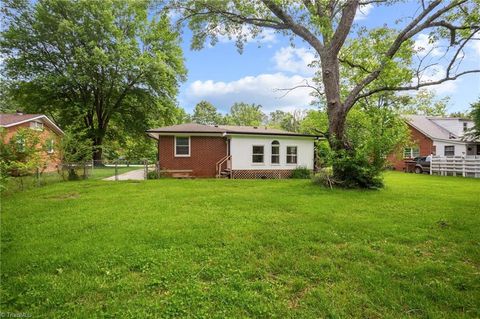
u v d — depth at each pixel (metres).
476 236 5.14
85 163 14.75
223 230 5.32
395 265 3.93
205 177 17.48
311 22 10.91
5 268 3.77
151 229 5.36
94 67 26.66
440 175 20.38
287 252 4.34
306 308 2.94
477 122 22.08
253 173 17.64
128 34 29.61
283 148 18.27
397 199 8.80
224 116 67.56
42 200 8.49
